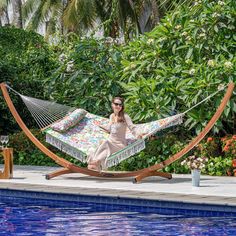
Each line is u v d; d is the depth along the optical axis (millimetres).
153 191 9453
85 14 30781
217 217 8781
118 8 29484
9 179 11312
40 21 35062
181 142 13336
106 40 15445
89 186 10125
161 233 7645
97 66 14711
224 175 12430
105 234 7590
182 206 9219
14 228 7961
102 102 14453
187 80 12898
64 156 14258
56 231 7762
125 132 11367
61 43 18734
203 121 12789
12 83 16250
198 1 14039
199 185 10453
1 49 18953
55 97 15461
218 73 12656
